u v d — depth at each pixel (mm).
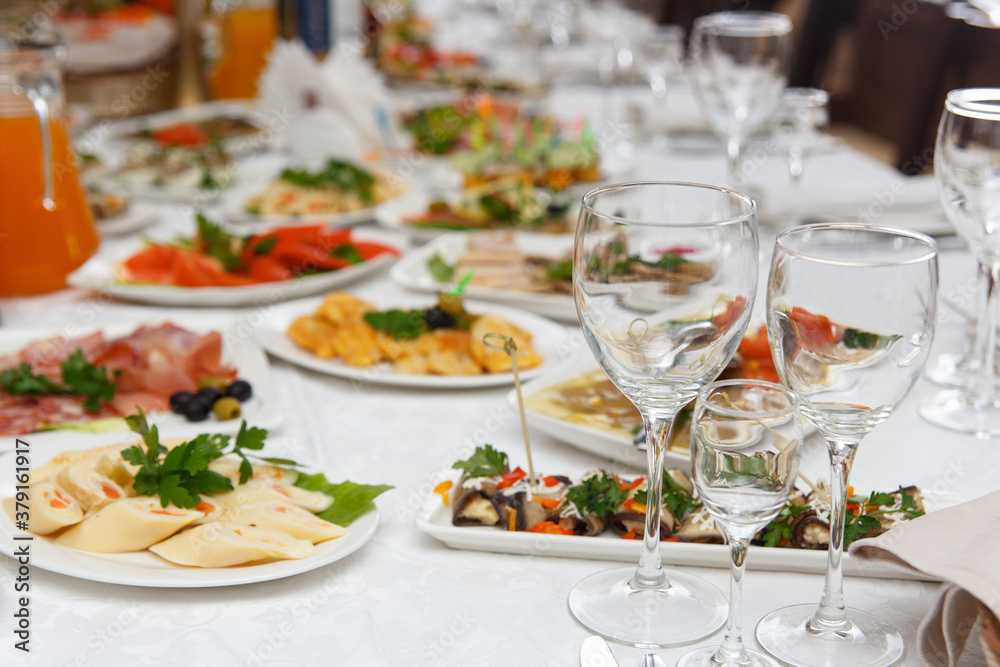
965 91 993
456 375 1177
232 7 2785
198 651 709
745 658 653
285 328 1339
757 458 607
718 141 2201
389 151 2273
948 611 676
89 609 757
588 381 1116
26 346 1217
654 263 658
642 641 700
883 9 2807
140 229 1752
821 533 804
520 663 696
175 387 1116
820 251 763
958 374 1175
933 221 1510
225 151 2094
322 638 725
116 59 2648
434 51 3129
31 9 2418
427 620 746
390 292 1505
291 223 1768
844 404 660
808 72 3023
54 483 841
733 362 1063
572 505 844
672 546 805
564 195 1862
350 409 1129
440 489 900
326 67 2318
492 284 1452
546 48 3369
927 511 848
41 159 1413
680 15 3758
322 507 863
